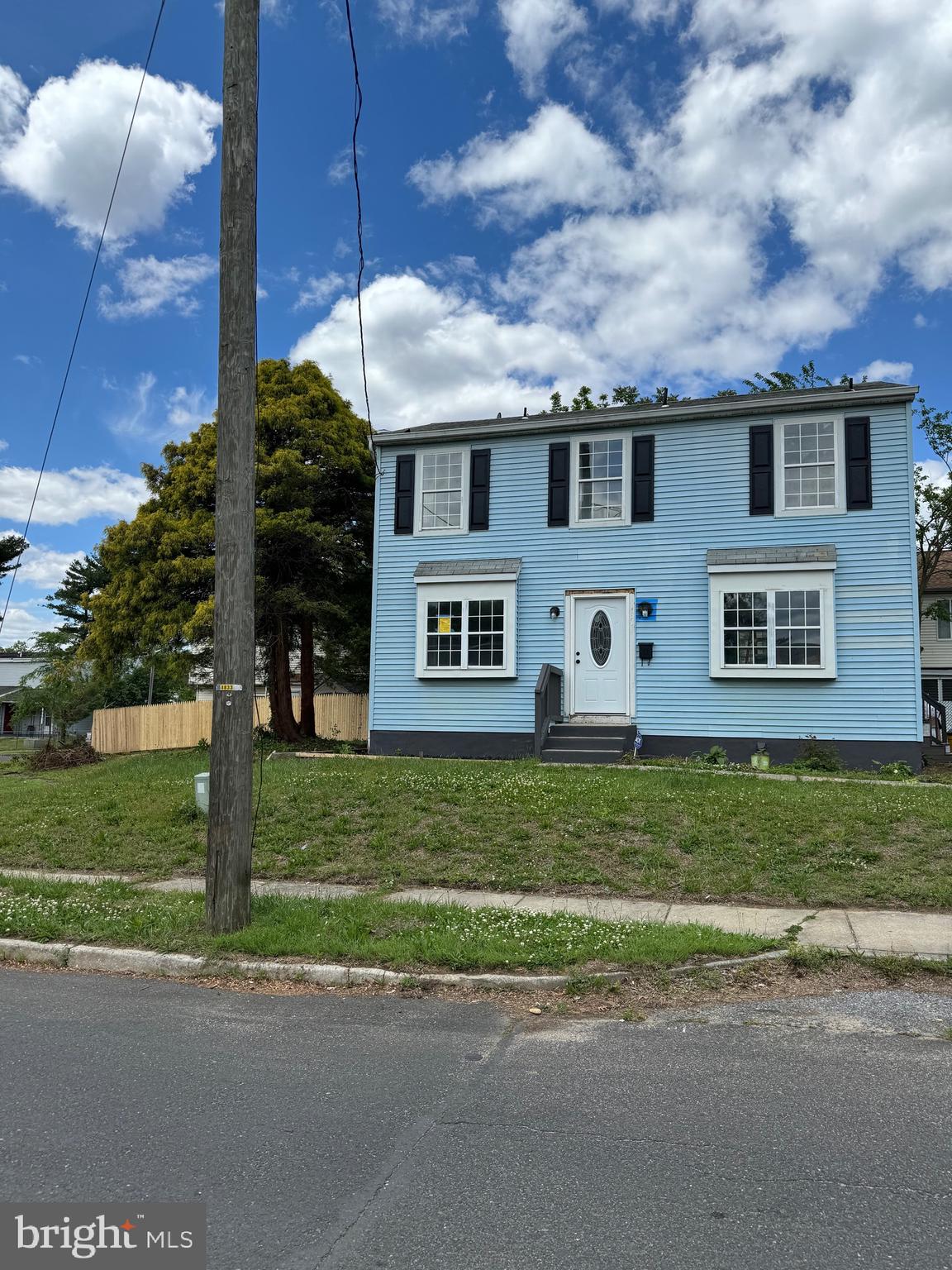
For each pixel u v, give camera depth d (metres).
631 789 12.87
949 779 15.16
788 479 17.48
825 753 16.36
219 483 8.04
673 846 10.27
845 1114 4.36
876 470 16.94
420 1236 3.31
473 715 18.98
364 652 23.89
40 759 24.08
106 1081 4.85
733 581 17.45
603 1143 4.05
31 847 11.91
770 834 10.41
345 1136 4.14
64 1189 3.67
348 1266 3.13
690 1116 4.35
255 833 11.53
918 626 16.50
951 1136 4.11
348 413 23.06
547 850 10.31
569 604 18.64
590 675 18.39
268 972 6.89
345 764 16.55
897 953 6.84
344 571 22.17
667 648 17.92
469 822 11.44
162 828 12.30
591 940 7.13
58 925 7.97
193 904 8.71
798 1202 3.53
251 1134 4.16
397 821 11.60
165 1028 5.77
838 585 16.94
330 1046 5.41
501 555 19.19
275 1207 3.52
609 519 18.55
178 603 21.42
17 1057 5.24
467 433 19.36
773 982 6.45
